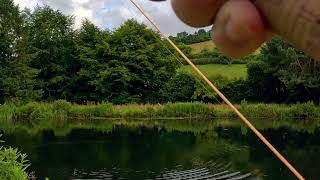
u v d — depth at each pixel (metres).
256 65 47.69
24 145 26.19
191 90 49.62
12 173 6.34
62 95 53.88
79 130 34.34
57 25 54.91
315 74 45.03
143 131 33.91
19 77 51.38
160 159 22.30
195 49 58.69
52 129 34.88
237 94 48.19
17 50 51.66
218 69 53.25
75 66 54.41
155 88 53.00
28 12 55.97
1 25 52.06
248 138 28.86
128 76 52.06
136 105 48.31
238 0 0.51
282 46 45.91
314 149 24.03
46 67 53.88
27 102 49.41
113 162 21.50
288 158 21.70
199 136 30.58
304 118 41.75
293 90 45.88
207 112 43.09
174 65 52.19
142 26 53.22
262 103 46.03
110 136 30.78
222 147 25.36
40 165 20.42
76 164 20.83
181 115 43.62
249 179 17.83
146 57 52.09
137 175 18.84
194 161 21.59
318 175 18.12
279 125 36.66
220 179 17.92
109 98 52.84
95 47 53.72
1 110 42.59
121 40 52.66
